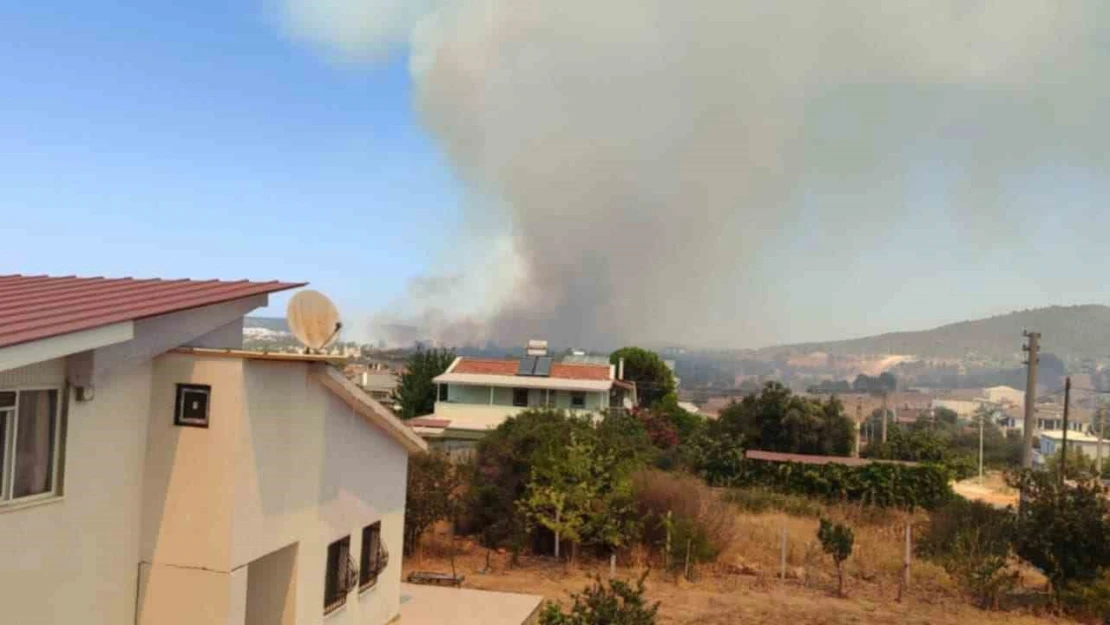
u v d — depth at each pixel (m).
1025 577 17.48
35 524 6.11
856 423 48.31
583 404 40.69
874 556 17.83
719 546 17.41
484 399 41.66
